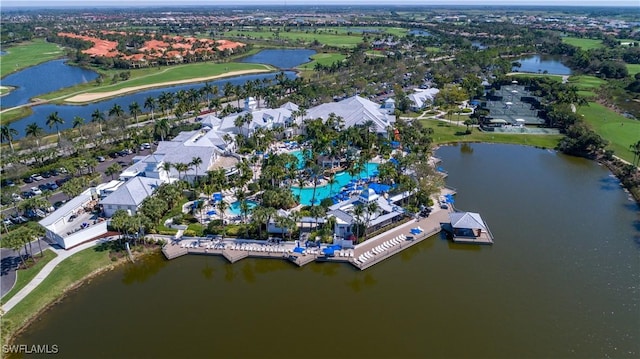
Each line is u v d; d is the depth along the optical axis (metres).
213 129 171.75
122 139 176.88
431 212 121.44
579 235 111.75
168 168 130.25
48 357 74.69
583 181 145.75
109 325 82.06
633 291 90.62
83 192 124.81
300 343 77.62
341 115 187.25
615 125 197.62
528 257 102.69
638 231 113.81
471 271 97.69
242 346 77.00
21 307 84.19
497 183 143.88
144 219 104.44
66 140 159.75
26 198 125.75
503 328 80.94
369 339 78.44
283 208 118.44
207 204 123.38
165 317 84.25
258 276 97.00
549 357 74.69
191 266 100.25
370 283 93.94
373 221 109.75
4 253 100.25
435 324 82.00
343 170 147.75
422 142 163.62
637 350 76.00
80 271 95.44
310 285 93.75
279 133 178.12
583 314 84.31
